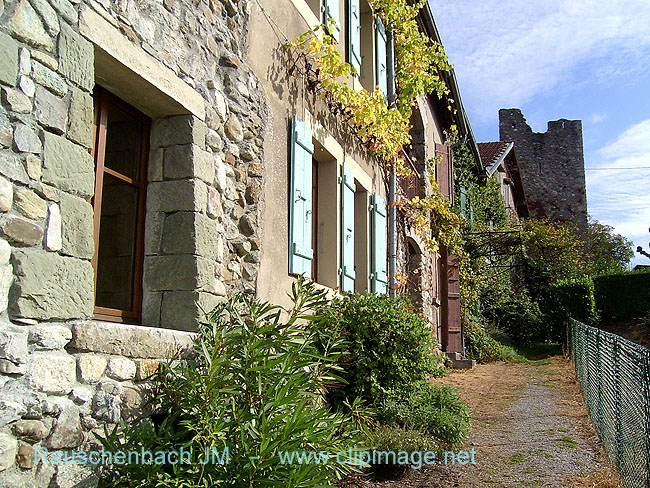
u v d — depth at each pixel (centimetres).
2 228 249
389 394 577
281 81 534
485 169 1823
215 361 309
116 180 375
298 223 539
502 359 1429
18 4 262
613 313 2020
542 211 3747
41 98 272
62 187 281
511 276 1997
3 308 247
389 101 884
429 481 480
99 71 335
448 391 618
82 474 274
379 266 797
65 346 274
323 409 340
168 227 383
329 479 346
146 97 367
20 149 260
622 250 3572
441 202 1079
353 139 730
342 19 720
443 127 1420
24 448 248
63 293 276
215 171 414
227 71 443
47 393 261
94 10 308
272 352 378
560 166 3769
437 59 934
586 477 483
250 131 471
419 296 1080
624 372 470
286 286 518
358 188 774
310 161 577
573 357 1241
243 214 456
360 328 583
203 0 415
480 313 1733
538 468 512
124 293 375
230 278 434
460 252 1352
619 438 489
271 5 521
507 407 789
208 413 301
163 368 326
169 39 372
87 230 295
